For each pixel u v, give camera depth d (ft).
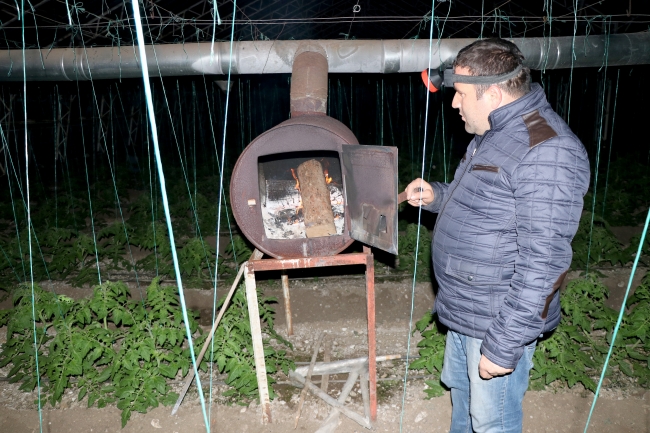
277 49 11.98
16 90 27.12
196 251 15.81
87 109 35.58
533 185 5.34
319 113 10.27
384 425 9.41
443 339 10.77
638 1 20.49
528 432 9.11
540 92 5.82
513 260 6.06
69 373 9.86
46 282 15.53
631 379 10.36
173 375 10.05
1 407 10.03
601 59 12.75
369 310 8.80
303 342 12.38
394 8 32.42
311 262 8.64
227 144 38.81
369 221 7.89
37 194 24.39
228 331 10.57
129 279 15.58
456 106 6.27
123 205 24.22
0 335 12.79
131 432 9.34
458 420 7.86
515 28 24.00
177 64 12.41
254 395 10.23
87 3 20.30
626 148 29.94
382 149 7.05
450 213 6.38
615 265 15.97
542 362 10.08
